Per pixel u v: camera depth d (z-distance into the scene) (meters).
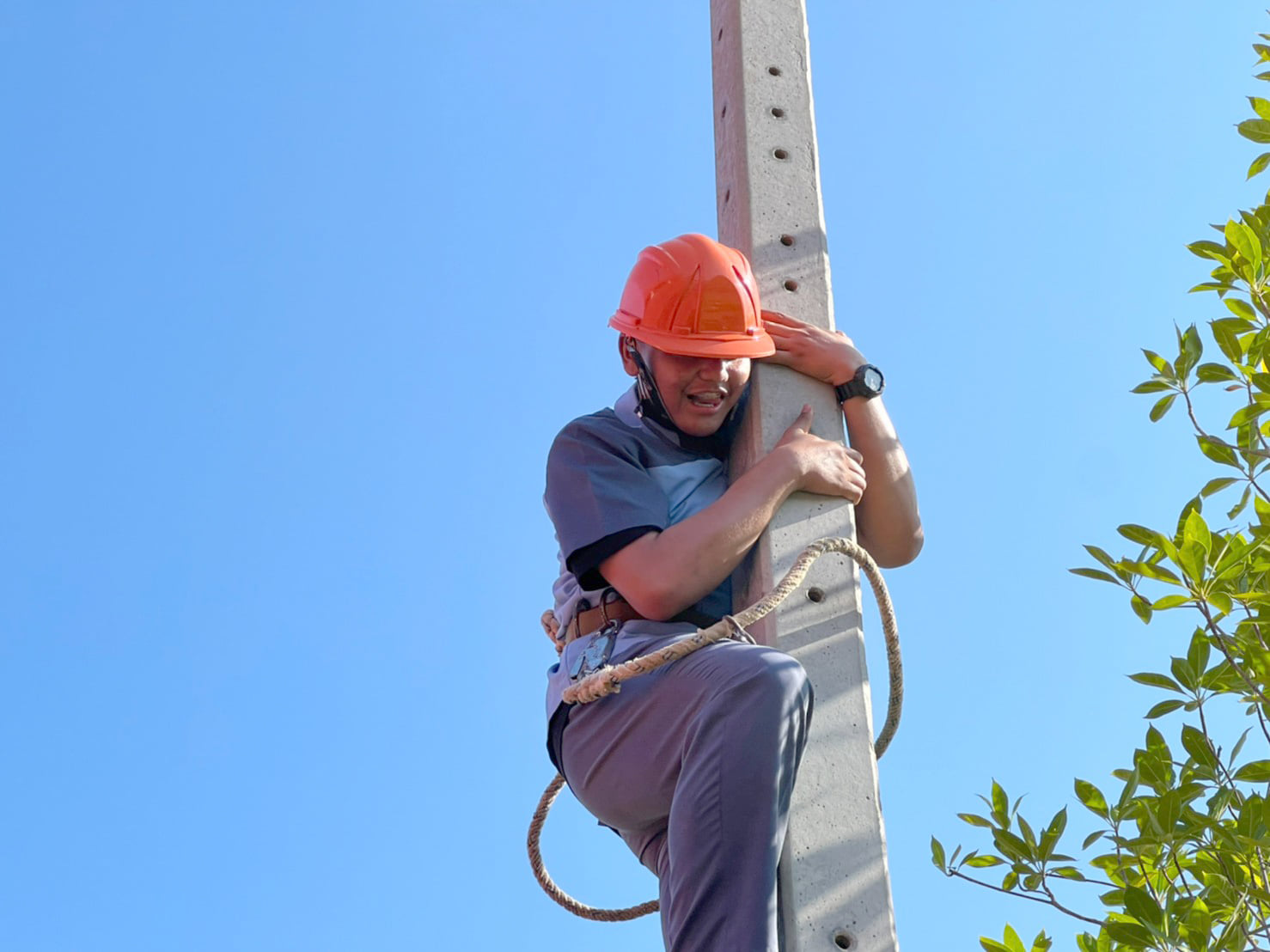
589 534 3.36
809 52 4.36
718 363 3.59
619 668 3.19
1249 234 5.05
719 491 3.69
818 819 3.24
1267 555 4.88
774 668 3.05
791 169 4.14
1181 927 4.45
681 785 2.99
